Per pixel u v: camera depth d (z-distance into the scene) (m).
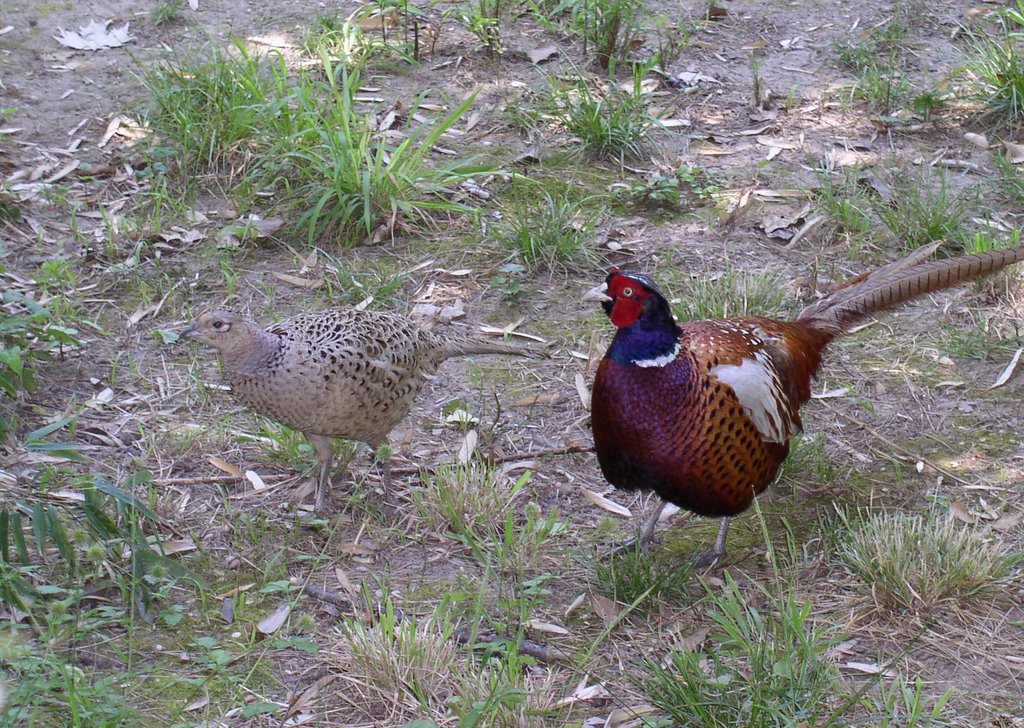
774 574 3.82
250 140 4.66
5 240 4.42
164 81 4.75
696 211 4.62
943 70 5.10
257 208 4.55
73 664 3.61
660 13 5.41
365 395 3.81
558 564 3.84
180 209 4.52
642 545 3.87
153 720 3.55
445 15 5.07
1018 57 5.02
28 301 4.11
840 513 3.85
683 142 4.83
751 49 5.18
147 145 4.68
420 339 3.90
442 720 3.57
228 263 4.41
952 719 3.59
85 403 4.07
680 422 3.72
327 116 4.73
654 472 3.76
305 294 4.35
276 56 4.98
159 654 3.64
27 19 5.09
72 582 3.71
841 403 4.15
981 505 3.94
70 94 4.86
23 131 4.73
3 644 3.55
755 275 4.39
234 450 4.01
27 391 4.05
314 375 3.77
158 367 4.16
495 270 4.43
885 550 3.78
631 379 3.72
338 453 4.00
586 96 4.80
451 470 3.98
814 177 4.72
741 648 3.66
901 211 4.55
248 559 3.81
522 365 4.23
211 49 5.01
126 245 4.44
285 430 4.00
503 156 4.75
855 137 4.86
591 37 5.08
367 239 4.49
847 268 4.46
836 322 3.94
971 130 4.90
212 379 4.15
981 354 4.25
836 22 5.42
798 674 3.58
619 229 4.55
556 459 4.04
